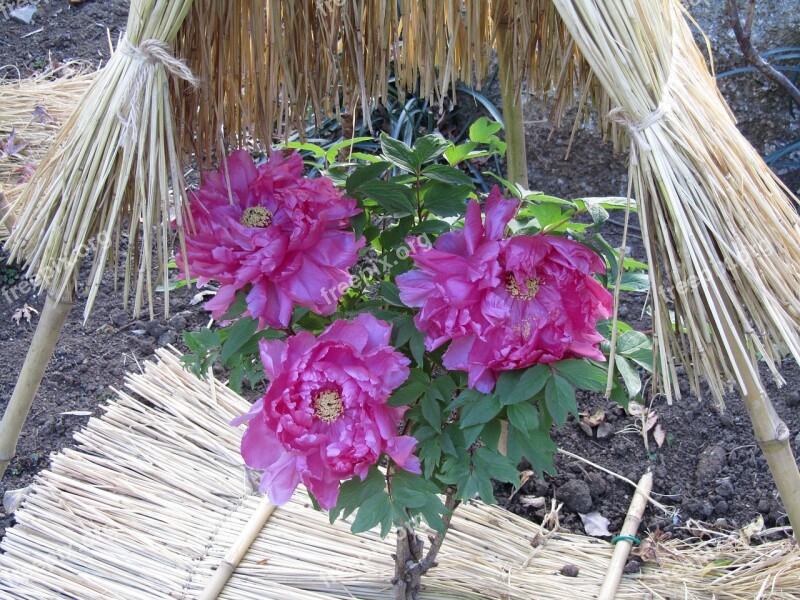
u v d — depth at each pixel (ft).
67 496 4.09
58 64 7.43
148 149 2.47
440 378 2.61
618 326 2.96
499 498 4.27
